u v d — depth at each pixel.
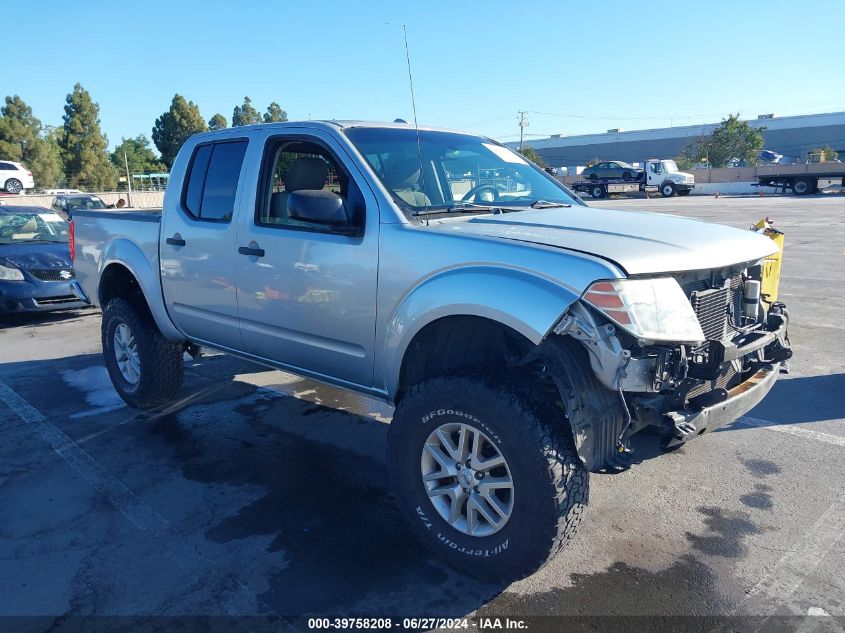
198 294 4.54
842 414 5.05
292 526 3.68
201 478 4.28
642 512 3.73
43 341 8.12
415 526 3.30
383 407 5.57
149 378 5.27
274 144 4.12
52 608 2.99
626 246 2.97
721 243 3.30
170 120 71.19
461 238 3.14
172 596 3.07
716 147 62.75
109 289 5.59
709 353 2.96
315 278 3.69
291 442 4.85
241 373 6.55
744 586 3.07
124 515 3.82
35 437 5.00
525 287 2.82
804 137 83.19
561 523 2.81
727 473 4.17
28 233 10.25
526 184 4.45
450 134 4.48
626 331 2.69
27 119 60.50
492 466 2.98
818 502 3.80
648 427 3.06
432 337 3.34
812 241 15.27
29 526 3.71
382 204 3.47
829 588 3.04
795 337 7.13
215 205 4.42
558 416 2.89
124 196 42.84
